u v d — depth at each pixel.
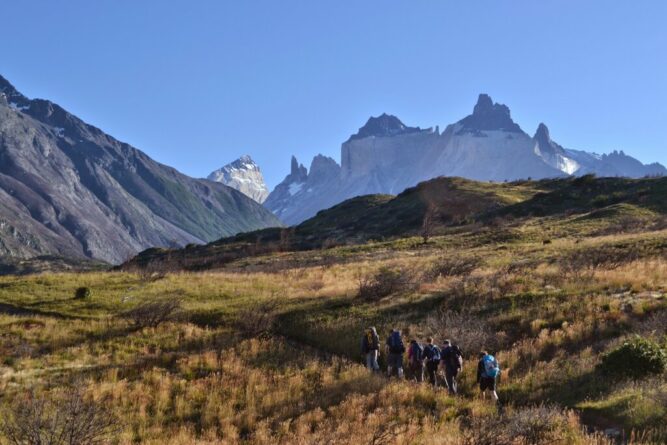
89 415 13.81
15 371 20.97
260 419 16.97
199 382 19.95
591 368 17.45
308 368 21.44
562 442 12.38
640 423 13.10
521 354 20.44
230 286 38.41
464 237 66.12
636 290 25.58
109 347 24.27
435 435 13.87
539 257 40.25
